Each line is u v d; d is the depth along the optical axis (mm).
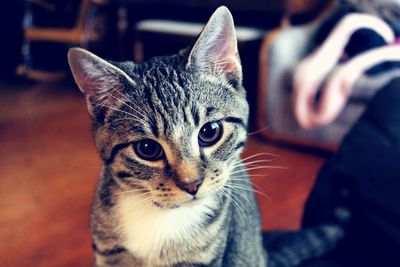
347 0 860
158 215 328
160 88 321
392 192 399
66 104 1106
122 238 332
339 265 412
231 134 335
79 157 826
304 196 676
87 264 550
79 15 1254
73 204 672
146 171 323
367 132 428
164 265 338
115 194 333
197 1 1114
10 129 951
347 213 434
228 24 327
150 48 1185
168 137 318
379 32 779
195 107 321
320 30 863
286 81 842
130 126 319
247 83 961
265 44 850
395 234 391
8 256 561
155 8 1246
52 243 585
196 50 323
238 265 364
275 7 989
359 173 419
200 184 320
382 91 445
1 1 1354
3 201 679
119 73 319
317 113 783
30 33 1275
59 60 1328
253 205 387
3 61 1394
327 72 789
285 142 865
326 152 833
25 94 1180
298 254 422
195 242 333
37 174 762
